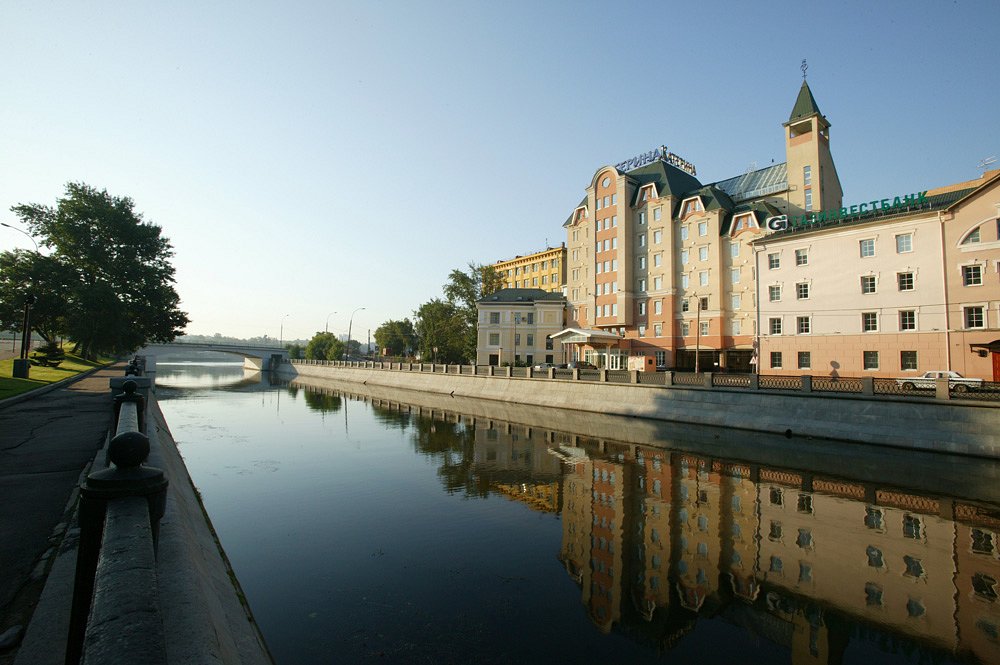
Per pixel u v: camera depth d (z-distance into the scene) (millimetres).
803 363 37000
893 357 32875
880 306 33562
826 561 10969
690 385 29875
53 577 4859
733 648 7727
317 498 15203
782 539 12188
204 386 62188
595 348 57219
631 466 19594
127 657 1559
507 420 32781
